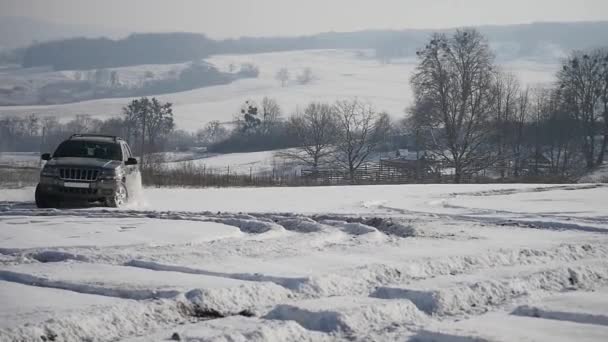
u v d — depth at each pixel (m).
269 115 119.62
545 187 34.03
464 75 63.22
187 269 9.24
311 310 6.81
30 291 7.71
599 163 73.94
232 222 15.22
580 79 75.00
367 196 26.80
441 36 64.88
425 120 64.00
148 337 6.15
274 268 9.37
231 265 9.58
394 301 7.19
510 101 74.38
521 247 11.43
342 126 73.38
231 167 80.31
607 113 73.44
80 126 128.38
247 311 7.18
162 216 16.66
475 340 6.09
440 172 61.03
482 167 63.09
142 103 116.75
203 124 149.88
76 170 18.94
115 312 6.61
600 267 9.69
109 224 14.73
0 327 5.95
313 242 11.96
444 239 12.80
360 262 9.94
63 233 13.15
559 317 7.12
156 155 43.47
